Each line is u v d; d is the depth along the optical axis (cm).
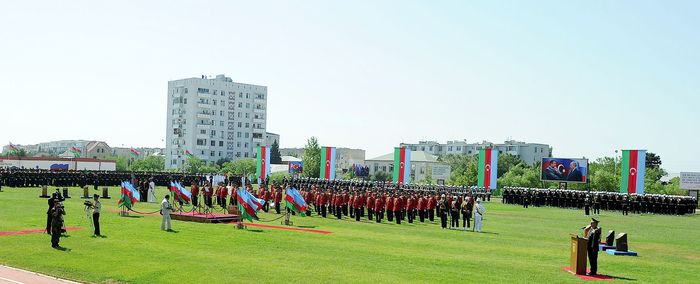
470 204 3894
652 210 5891
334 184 7731
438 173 10462
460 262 2294
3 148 19562
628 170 6412
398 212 4134
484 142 19738
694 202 6222
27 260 2197
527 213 5544
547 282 1930
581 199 6266
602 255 2658
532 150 18400
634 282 1964
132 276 1933
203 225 3472
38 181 7431
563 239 3338
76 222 3428
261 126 17000
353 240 2950
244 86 16600
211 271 2020
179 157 15738
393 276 1977
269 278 1916
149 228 3195
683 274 2159
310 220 4172
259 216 4400
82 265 2111
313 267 2120
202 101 15688
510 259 2438
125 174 8388
